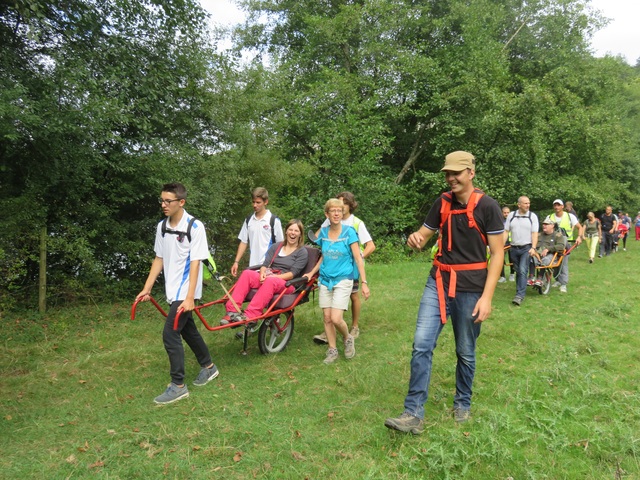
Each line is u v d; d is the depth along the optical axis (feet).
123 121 24.98
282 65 55.83
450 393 14.24
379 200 54.13
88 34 26.37
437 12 67.00
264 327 17.70
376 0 58.75
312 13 65.41
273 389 14.88
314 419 12.80
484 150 60.23
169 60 30.14
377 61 60.75
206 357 15.49
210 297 29.09
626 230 63.41
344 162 51.90
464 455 10.50
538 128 59.41
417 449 10.96
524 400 13.44
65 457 11.06
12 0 21.27
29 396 14.66
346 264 16.92
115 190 27.37
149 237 29.99
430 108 60.29
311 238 18.75
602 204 72.02
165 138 30.55
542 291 29.89
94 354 18.58
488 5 65.41
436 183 58.80
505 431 11.68
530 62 72.28
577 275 38.45
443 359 17.19
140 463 10.72
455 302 12.00
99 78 26.48
